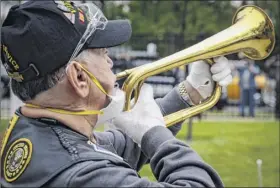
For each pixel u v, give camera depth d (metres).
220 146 9.22
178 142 1.80
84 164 1.65
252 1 14.71
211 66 2.21
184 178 1.68
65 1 1.75
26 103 1.79
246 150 8.87
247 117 14.89
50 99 1.75
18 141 1.72
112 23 1.83
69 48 1.71
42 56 1.68
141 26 17.67
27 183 1.65
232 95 15.80
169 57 2.08
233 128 11.85
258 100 16.95
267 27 2.22
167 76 9.12
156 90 8.96
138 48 13.20
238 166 7.62
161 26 17.50
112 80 1.83
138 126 1.89
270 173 7.26
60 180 1.63
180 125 2.29
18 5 1.74
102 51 1.82
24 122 1.76
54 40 1.68
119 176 1.64
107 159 1.70
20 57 1.69
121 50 11.60
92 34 1.76
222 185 1.76
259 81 16.95
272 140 10.01
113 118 1.93
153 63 2.05
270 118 14.76
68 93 1.75
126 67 11.20
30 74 1.71
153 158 1.78
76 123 1.77
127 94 1.97
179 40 10.89
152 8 17.95
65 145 1.69
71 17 1.71
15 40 1.68
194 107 2.23
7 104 9.28
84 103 1.79
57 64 1.70
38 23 1.68
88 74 1.77
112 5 15.20
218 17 16.42
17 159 1.69
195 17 16.48
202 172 1.71
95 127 1.87
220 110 15.70
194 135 10.47
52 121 1.74
